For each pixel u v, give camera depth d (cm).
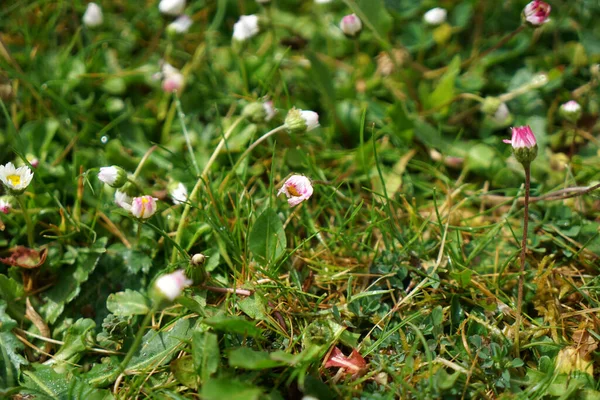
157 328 76
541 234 81
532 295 77
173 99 88
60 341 76
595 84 87
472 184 83
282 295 76
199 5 94
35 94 85
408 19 94
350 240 79
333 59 91
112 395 73
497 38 93
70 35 92
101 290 79
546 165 84
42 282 78
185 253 77
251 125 85
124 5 94
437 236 80
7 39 90
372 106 87
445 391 72
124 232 81
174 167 84
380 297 76
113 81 88
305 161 83
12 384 74
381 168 83
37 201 81
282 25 92
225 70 90
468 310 76
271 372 73
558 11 94
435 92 86
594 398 72
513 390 72
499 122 85
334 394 72
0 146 83
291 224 81
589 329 75
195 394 73
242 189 82
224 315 74
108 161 84
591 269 78
